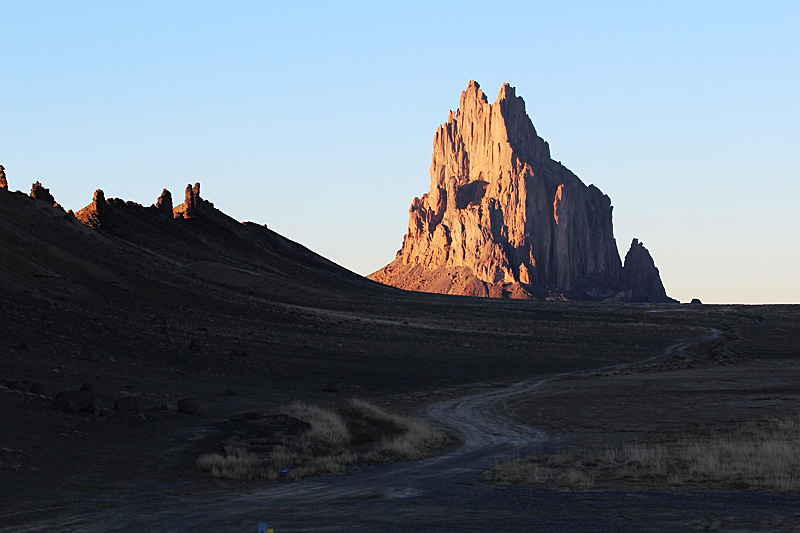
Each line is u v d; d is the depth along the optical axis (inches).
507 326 5452.8
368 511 673.6
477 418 1844.2
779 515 581.6
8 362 1791.3
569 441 1393.9
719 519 572.1
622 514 613.3
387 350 3528.5
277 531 572.7
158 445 1144.8
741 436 1275.8
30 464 882.1
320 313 4918.8
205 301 4163.4
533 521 593.3
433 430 1547.7
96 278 3718.0
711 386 2527.1
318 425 1386.6
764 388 2407.7
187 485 882.1
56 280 3292.3
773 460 890.1
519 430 1620.3
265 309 4384.8
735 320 6525.6
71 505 714.2
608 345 4532.5
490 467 1066.1
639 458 1018.1
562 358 3777.1
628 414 1844.2
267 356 2871.6
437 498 759.7
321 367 2775.6
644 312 7327.8
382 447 1295.5
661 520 578.6
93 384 1743.4
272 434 1300.4
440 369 3058.6
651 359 3927.2
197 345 2650.1
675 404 2021.4
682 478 832.9
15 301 2620.6
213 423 1409.9
